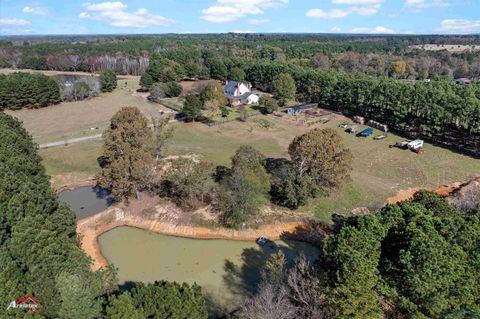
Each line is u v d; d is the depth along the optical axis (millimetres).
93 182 52219
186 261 37062
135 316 20141
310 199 47344
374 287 24750
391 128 78812
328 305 24297
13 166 37312
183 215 43594
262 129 77250
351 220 30203
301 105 94812
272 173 52062
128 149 44406
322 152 44500
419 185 53250
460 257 24062
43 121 80750
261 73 122000
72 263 24188
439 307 22203
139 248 39000
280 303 25359
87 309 20906
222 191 43156
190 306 22078
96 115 86438
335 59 159375
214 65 133000
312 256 38094
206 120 81062
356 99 85625
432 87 76250
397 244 26469
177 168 45688
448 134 73688
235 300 31469
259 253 38656
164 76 120688
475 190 49344
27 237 24844
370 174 56281
